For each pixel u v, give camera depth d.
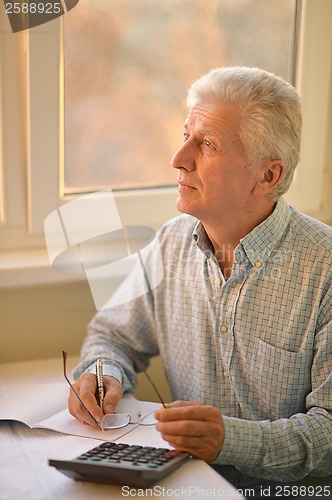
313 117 2.00
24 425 1.38
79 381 1.47
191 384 1.59
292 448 1.33
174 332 1.60
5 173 1.77
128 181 1.92
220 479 1.16
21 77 1.72
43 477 1.17
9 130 1.74
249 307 1.46
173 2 1.83
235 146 1.39
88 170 1.87
